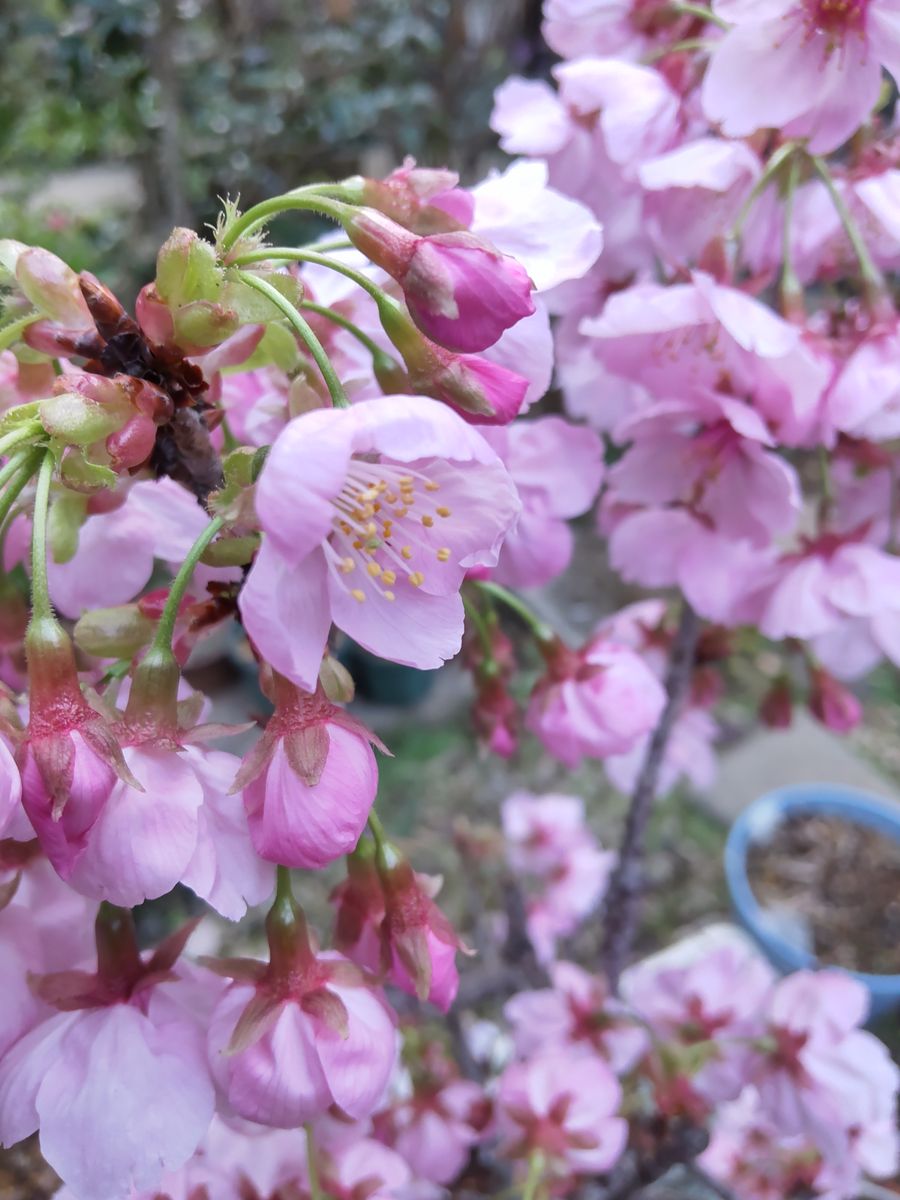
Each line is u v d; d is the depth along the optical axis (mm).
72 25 636
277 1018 125
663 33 218
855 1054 241
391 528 115
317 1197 151
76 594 157
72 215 837
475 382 115
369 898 142
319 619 107
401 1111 250
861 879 465
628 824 278
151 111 730
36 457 117
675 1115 240
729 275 187
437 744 600
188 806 111
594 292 231
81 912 135
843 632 236
